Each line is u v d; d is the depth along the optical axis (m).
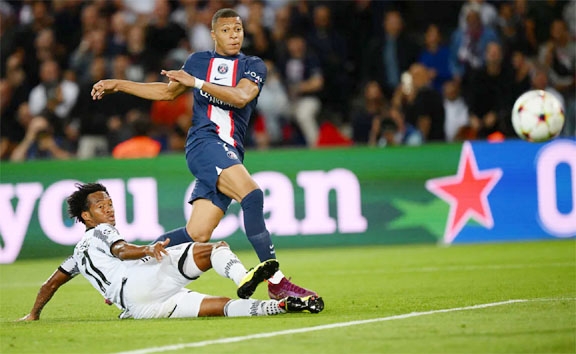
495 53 57.03
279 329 21.81
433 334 20.69
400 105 54.56
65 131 55.34
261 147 55.78
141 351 19.36
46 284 25.48
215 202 26.59
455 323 22.28
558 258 41.16
